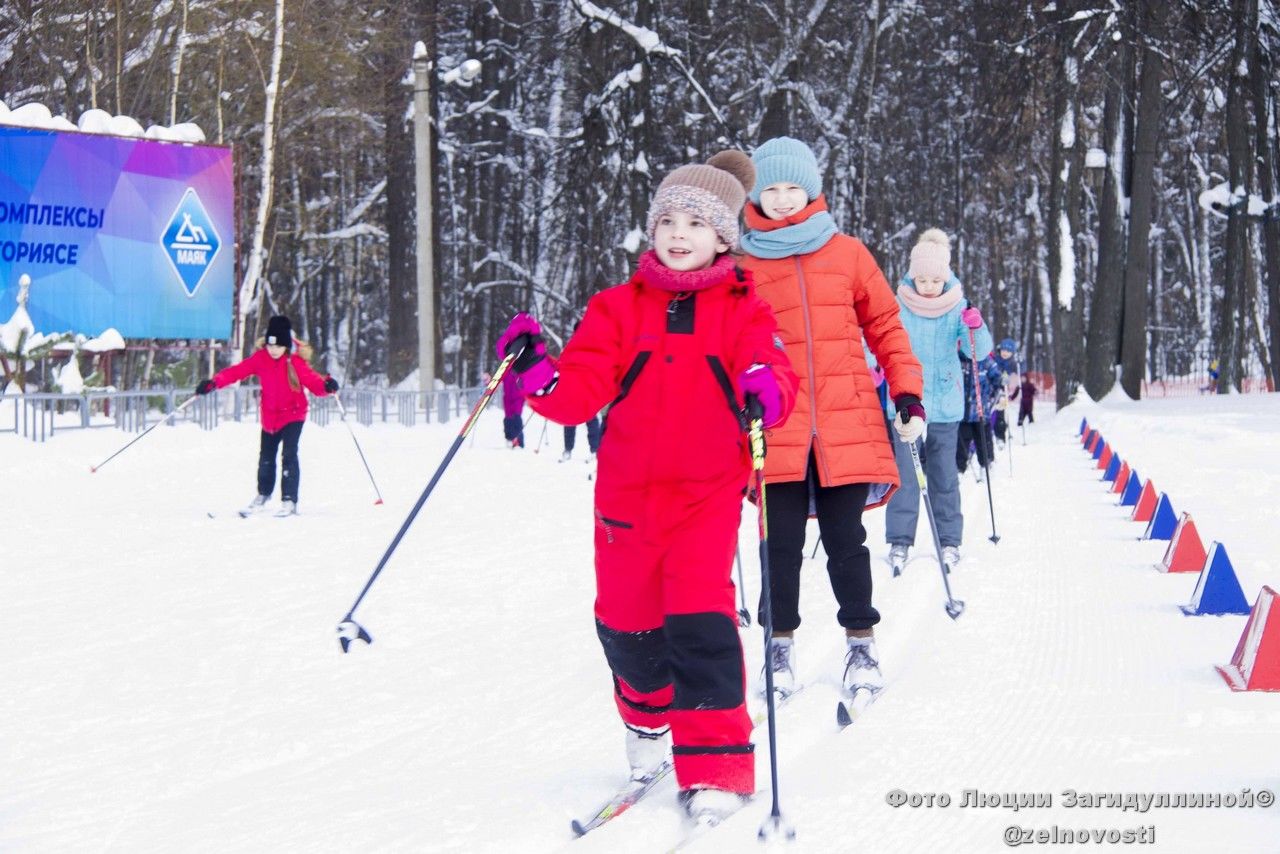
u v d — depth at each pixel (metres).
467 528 10.62
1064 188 32.41
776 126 31.72
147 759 4.34
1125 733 4.41
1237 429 19.47
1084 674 5.29
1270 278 33.62
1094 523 10.55
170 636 6.32
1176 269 56.31
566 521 11.15
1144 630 6.16
